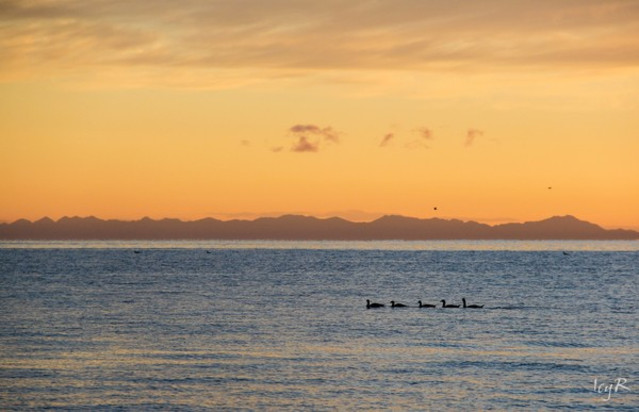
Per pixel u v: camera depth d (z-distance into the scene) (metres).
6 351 64.94
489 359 62.44
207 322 84.56
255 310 97.31
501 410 48.34
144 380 54.97
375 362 61.19
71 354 63.88
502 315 91.62
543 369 58.78
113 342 70.00
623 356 63.97
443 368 59.06
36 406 48.59
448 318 88.56
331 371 57.94
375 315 91.56
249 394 51.44
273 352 65.38
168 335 74.50
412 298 117.19
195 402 49.69
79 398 50.31
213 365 59.91
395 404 49.44
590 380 55.53
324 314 92.69
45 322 83.50
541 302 109.69
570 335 75.25
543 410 48.44
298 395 51.31
